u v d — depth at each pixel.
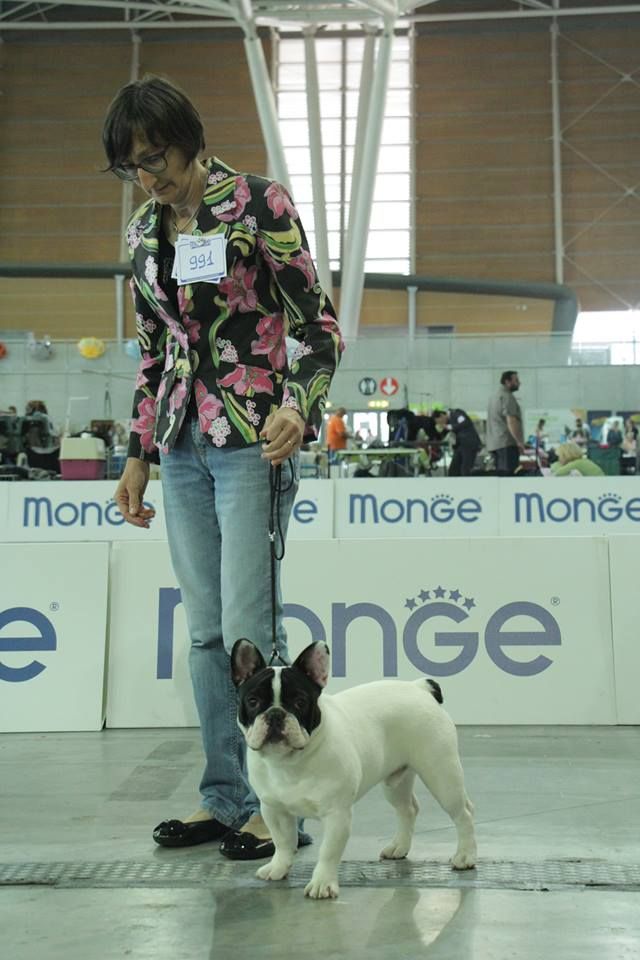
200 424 2.87
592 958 2.04
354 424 19.88
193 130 2.76
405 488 9.27
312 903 2.41
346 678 5.27
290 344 9.68
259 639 2.83
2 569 5.33
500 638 5.25
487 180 27.81
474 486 9.26
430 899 2.43
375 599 5.32
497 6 27.92
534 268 27.62
